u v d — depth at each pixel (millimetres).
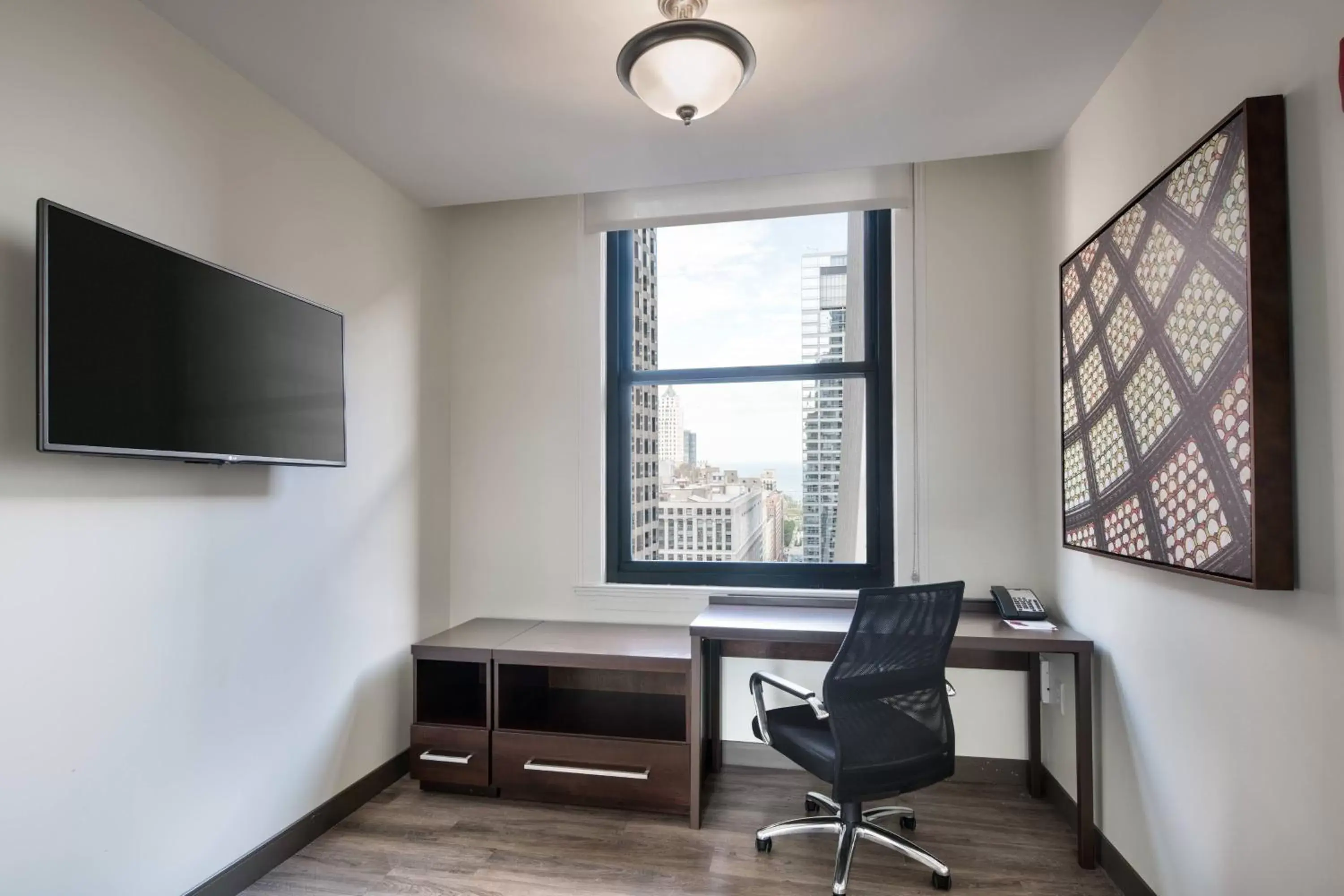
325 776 2387
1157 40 1781
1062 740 2502
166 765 1794
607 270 3287
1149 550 1772
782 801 2617
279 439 2055
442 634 2877
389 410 2799
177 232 1855
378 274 2742
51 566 1523
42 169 1524
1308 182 1264
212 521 1946
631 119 2309
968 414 2836
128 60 1722
